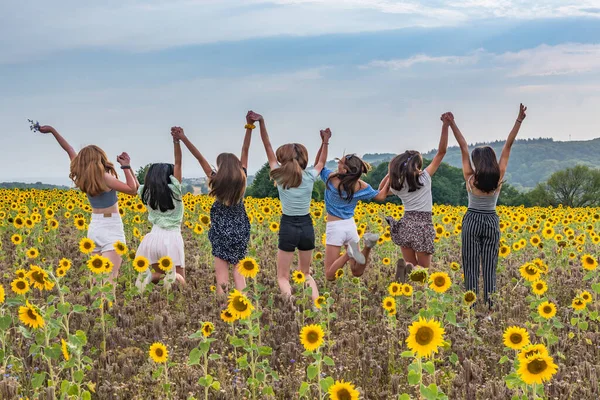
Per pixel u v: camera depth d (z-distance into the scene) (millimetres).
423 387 4371
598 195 104688
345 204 8766
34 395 4738
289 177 8234
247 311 5578
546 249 12133
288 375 5719
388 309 6688
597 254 12781
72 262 10555
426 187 8906
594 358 6387
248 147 8727
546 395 5293
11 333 6363
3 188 27203
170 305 8148
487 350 6422
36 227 12367
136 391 5332
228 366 5988
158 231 8977
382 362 6105
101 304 6617
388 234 11672
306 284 8445
